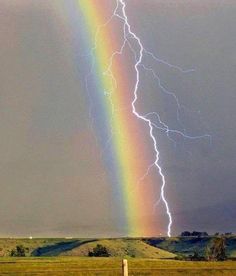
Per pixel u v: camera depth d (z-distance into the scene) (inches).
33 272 2313.0
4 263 3181.6
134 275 2164.1
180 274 2201.0
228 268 2522.1
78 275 2231.8
